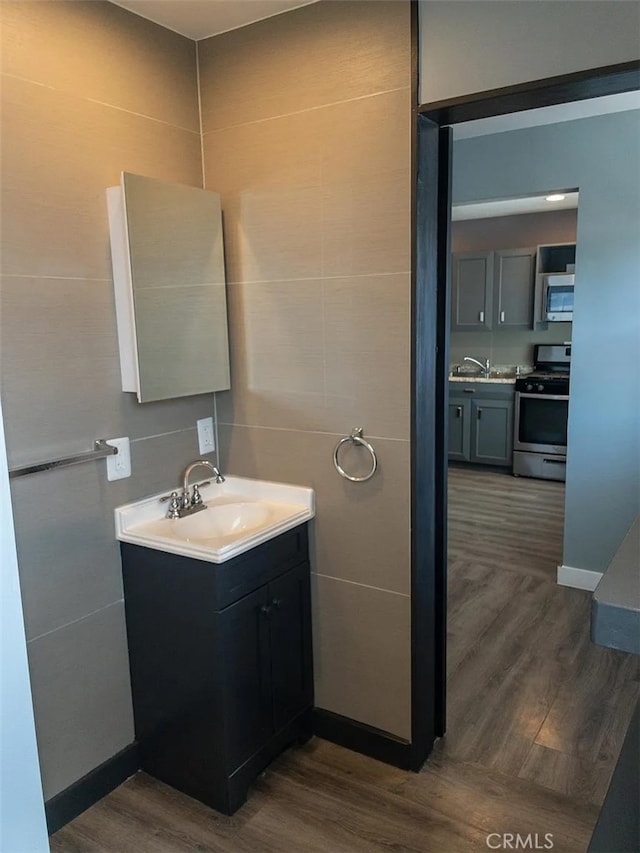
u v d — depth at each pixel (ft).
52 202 5.64
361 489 6.70
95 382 6.16
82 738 6.36
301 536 6.97
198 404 7.38
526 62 5.17
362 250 6.25
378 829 6.04
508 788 6.53
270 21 6.39
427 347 6.32
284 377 7.02
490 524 14.90
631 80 4.97
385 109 5.90
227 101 6.82
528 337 20.71
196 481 7.42
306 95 6.31
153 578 6.33
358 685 7.09
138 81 6.31
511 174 10.96
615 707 7.84
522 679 8.48
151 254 6.24
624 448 10.52
